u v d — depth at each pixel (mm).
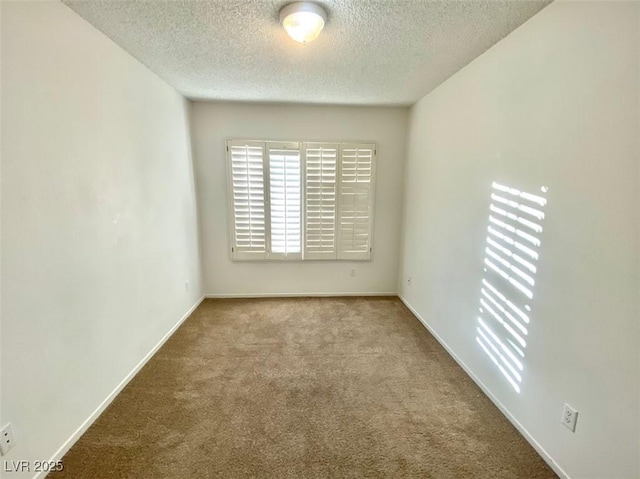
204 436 1715
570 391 1426
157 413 1889
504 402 1900
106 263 1926
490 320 2047
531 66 1651
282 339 2836
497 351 1970
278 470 1513
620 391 1209
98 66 1812
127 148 2139
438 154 2816
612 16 1205
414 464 1553
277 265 3850
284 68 2379
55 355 1533
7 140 1268
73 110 1622
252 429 1771
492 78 1999
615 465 1236
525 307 1715
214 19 1685
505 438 1724
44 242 1456
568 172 1424
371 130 3631
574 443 1408
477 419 1866
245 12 1614
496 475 1497
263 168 3564
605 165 1244
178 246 3033
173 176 2904
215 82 2711
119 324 2072
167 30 1799
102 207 1878
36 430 1431
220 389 2125
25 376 1371
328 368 2389
